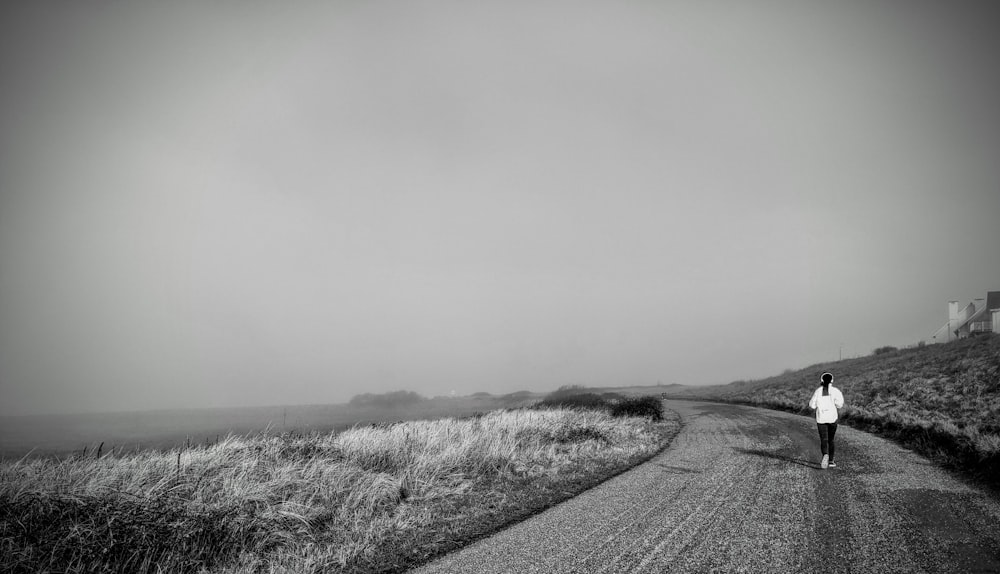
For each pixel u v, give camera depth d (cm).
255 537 654
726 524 654
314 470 909
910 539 568
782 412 2652
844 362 5359
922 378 2353
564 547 606
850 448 1251
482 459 1172
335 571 577
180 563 578
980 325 5731
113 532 594
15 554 548
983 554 516
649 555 559
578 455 1344
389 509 828
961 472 913
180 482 765
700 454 1284
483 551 612
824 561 515
